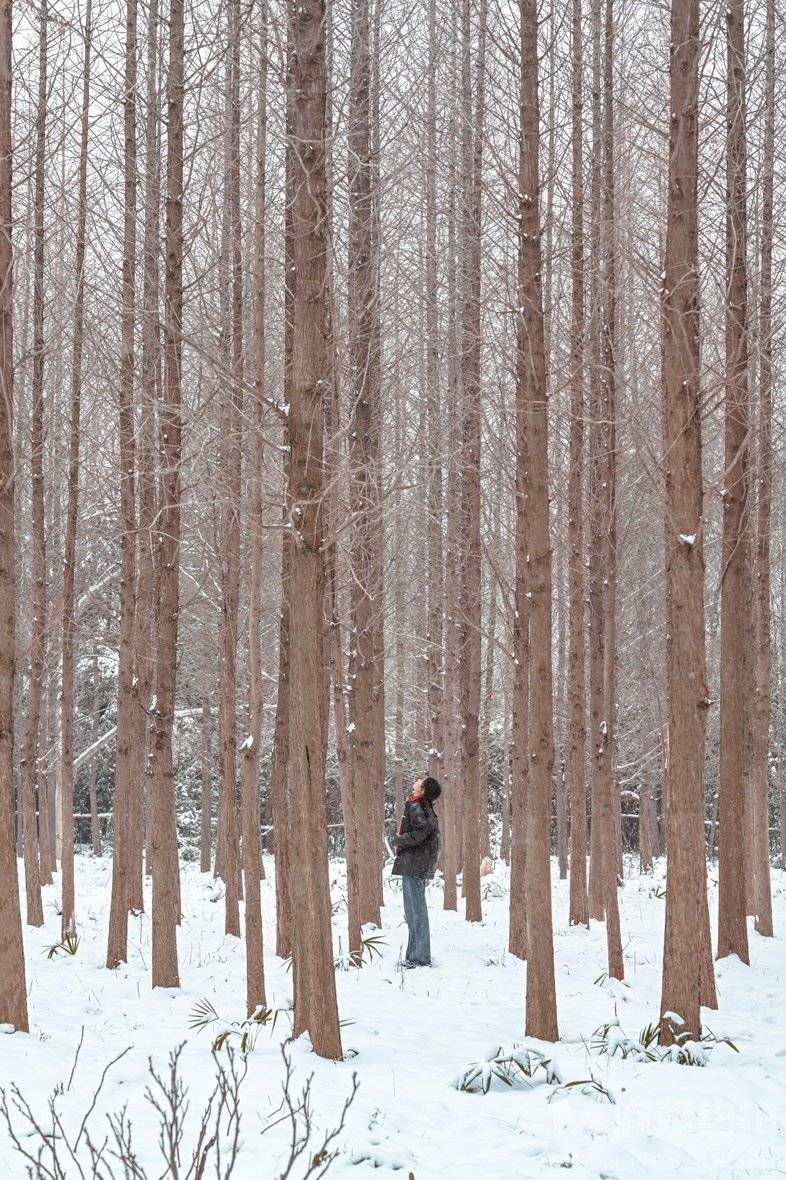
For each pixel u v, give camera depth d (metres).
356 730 14.18
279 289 10.01
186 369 9.56
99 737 33.97
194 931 14.13
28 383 14.68
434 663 19.30
